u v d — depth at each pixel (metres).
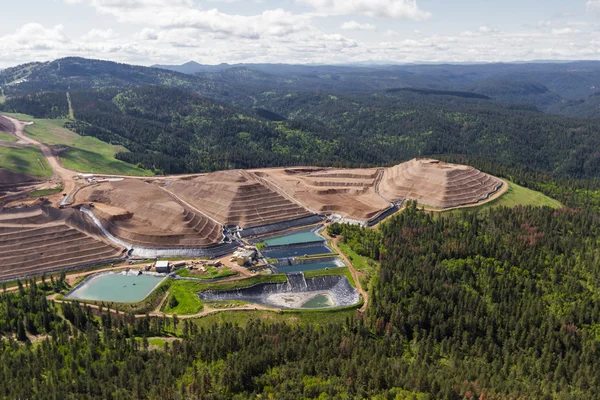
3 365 134.25
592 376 149.25
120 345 150.50
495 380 143.88
